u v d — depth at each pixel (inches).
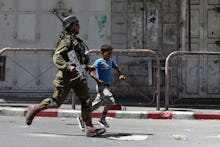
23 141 303.9
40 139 312.8
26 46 598.2
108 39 589.3
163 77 570.6
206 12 585.0
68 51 314.8
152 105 502.6
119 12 588.4
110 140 311.3
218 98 575.2
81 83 319.9
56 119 437.4
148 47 585.9
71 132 348.5
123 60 578.6
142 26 586.9
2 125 386.3
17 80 593.3
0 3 602.2
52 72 589.9
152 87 574.9
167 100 473.1
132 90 578.6
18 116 458.3
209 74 577.0
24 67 592.4
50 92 587.8
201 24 584.7
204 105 513.7
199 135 340.8
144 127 384.5
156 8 585.6
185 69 576.7
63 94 319.0
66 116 456.1
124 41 588.4
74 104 471.2
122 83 579.5
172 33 583.8
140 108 490.6
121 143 300.2
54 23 595.5
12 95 591.5
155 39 585.6
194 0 585.0
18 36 598.9
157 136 332.2
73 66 309.4
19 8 600.4
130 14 587.2
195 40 584.7
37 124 395.9
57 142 301.1
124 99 563.2
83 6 592.1
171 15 584.1
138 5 586.9
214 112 458.6
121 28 588.7
